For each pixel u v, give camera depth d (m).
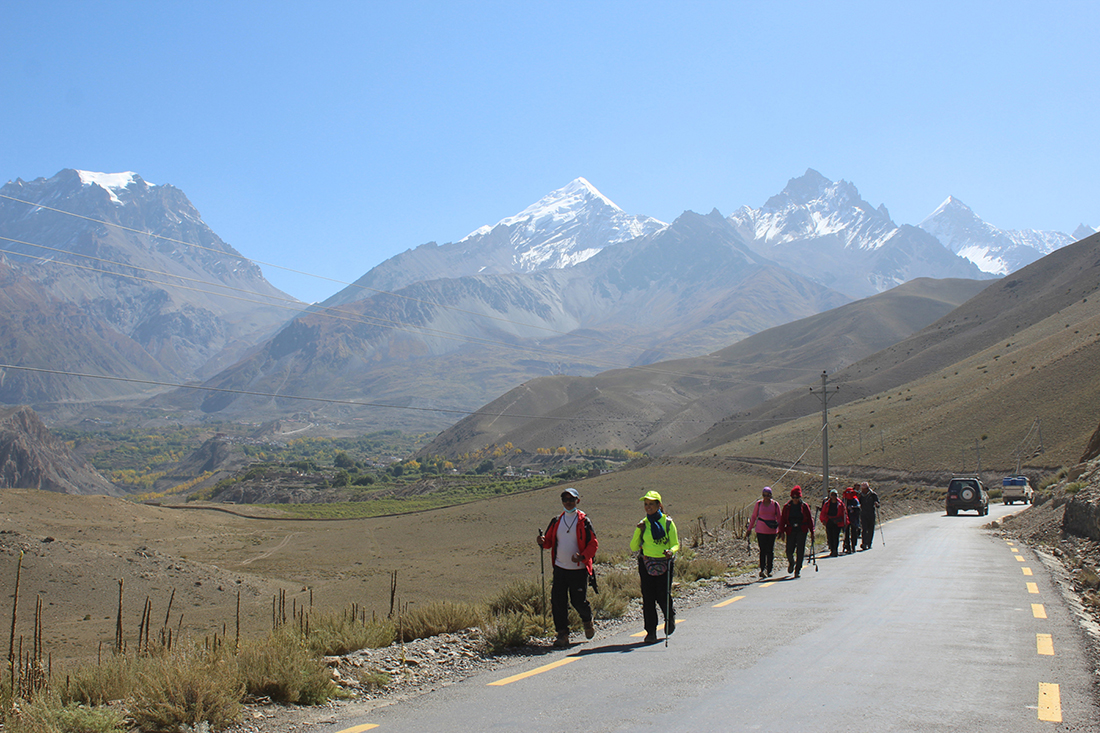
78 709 6.55
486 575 52.53
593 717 6.31
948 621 10.21
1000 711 6.22
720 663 8.12
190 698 6.70
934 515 43.22
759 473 92.00
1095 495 19.66
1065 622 10.05
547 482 155.62
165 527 87.00
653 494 9.80
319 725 6.60
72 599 39.88
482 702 6.99
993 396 80.56
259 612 39.72
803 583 14.69
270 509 130.50
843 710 6.32
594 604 11.97
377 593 46.12
